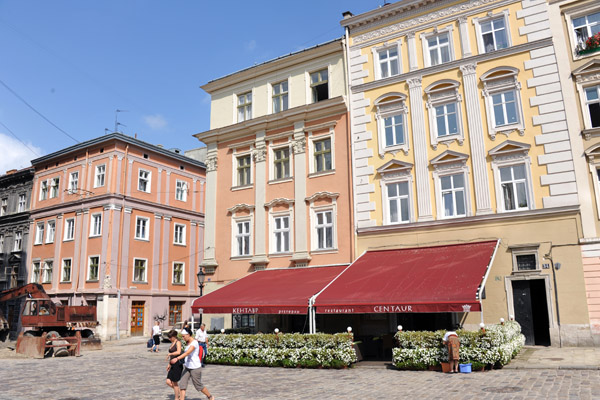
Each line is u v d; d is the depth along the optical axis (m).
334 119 25.34
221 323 26.48
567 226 19.05
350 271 20.72
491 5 22.28
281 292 19.91
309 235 24.67
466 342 14.52
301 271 23.61
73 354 23.81
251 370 16.59
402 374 14.48
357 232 23.33
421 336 15.39
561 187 19.44
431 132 22.50
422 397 10.79
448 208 21.70
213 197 28.45
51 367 18.64
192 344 10.52
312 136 25.78
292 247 25.02
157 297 39.94
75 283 38.22
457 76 22.48
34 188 44.38
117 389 12.99
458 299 15.38
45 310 26.72
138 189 40.19
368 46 25.20
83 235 38.81
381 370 15.54
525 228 19.73
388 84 24.12
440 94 22.72
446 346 14.56
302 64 27.02
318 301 17.94
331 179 24.69
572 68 20.27
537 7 21.34
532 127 20.45
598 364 14.12
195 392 12.36
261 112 27.94
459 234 20.91
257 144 27.39
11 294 27.92
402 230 22.23
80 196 39.97
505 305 19.55
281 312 18.56
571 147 19.58
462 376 13.47
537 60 20.88
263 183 26.70
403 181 22.86
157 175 42.16
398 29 24.44
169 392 12.46
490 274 20.03
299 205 25.19
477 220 20.61
